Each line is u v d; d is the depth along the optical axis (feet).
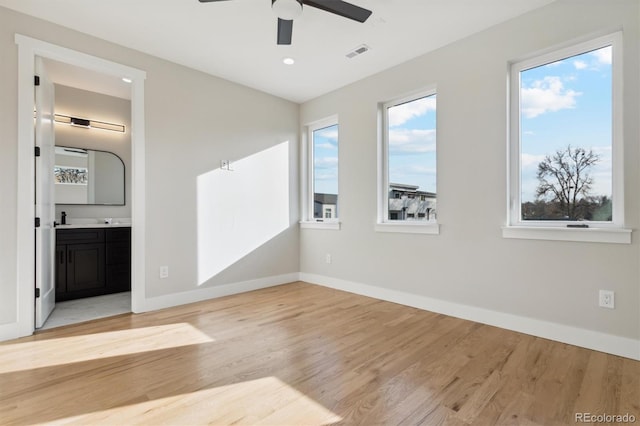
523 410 5.02
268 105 13.53
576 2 7.37
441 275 9.86
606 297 7.01
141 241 10.03
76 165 13.03
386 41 9.46
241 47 9.81
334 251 13.24
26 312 8.12
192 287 11.18
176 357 6.89
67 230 11.57
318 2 6.61
